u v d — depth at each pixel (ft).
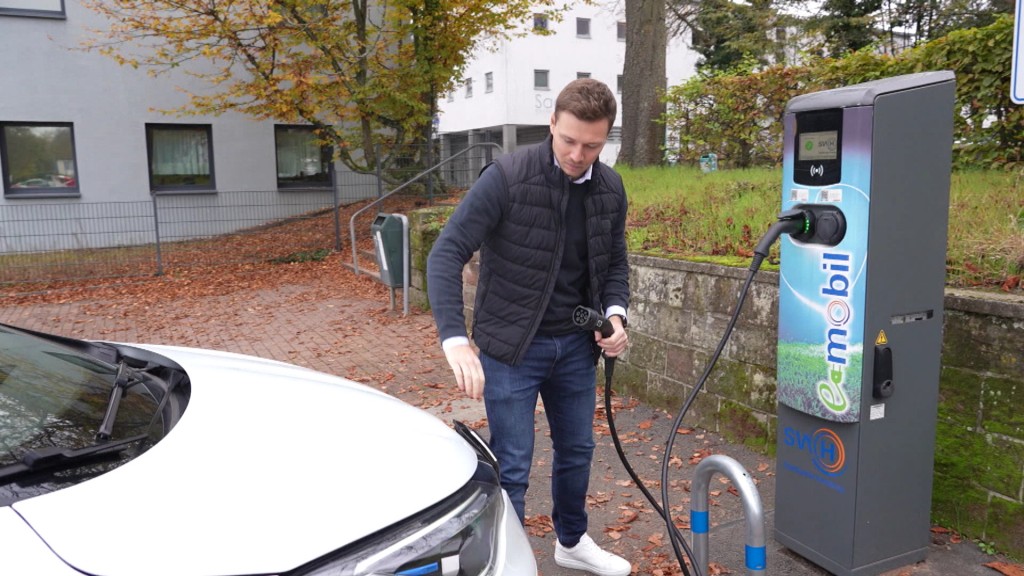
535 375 8.25
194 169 54.90
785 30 73.67
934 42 19.72
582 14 107.55
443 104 122.11
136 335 27.43
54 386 6.45
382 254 28.25
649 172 31.63
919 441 8.93
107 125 51.39
